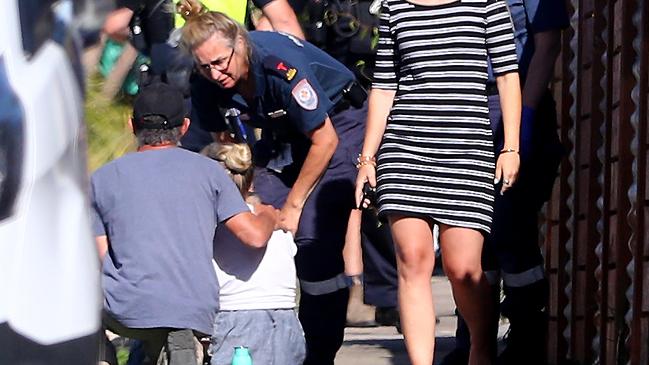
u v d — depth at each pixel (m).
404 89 23.75
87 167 12.19
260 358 23.61
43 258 11.56
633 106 25.19
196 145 26.75
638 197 24.38
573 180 28.94
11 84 11.48
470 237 23.41
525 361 27.08
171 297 22.34
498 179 23.38
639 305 24.47
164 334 22.62
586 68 28.22
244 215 23.03
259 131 30.97
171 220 22.56
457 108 23.36
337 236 26.44
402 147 23.61
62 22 11.87
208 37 23.94
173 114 23.03
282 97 24.59
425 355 23.39
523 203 26.17
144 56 27.62
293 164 25.91
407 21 23.56
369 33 28.25
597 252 27.45
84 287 11.87
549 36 25.41
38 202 11.55
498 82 23.61
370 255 33.28
